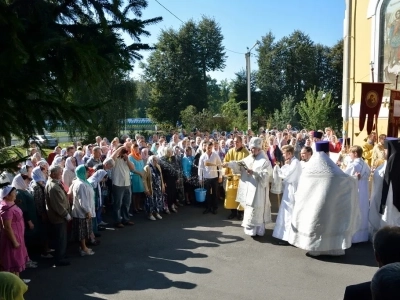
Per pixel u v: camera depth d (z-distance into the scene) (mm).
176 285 5734
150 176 9555
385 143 7480
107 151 12016
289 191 7527
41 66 2607
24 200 6754
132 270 6367
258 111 45500
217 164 10008
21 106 2561
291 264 6473
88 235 7172
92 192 7270
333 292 5387
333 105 37000
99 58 2713
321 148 6980
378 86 11312
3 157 2764
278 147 13516
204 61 49156
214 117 33844
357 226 7480
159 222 9406
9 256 5574
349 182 6684
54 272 6332
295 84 53312
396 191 7184
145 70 45344
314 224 6680
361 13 13633
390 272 1453
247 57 24953
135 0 3266
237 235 8203
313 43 53281
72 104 2715
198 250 7293
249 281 5816
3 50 2369
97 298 5367
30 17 2750
